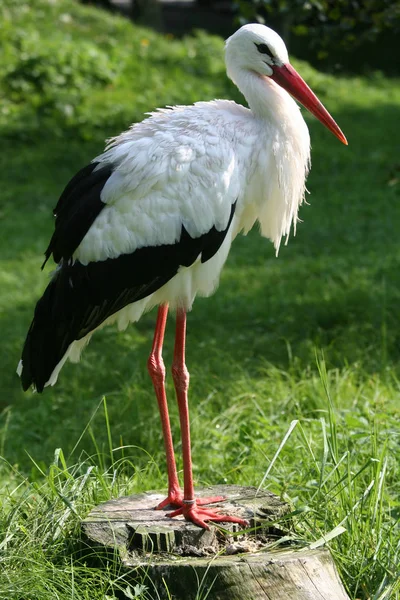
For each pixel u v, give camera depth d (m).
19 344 13.14
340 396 10.00
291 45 39.12
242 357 12.08
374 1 11.59
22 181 22.67
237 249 18.39
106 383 11.50
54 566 5.98
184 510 6.29
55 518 6.58
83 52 28.11
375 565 6.24
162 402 6.85
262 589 5.68
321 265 16.48
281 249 18.22
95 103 26.58
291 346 12.46
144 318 14.71
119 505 6.64
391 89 36.03
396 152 25.64
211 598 5.67
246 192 7.01
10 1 31.44
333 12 11.55
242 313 14.19
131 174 6.62
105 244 6.71
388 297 13.84
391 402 9.62
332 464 7.22
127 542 6.11
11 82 26.69
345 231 19.12
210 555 6.05
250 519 6.28
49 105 26.11
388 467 7.90
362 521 6.64
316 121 28.25
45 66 27.08
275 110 7.08
